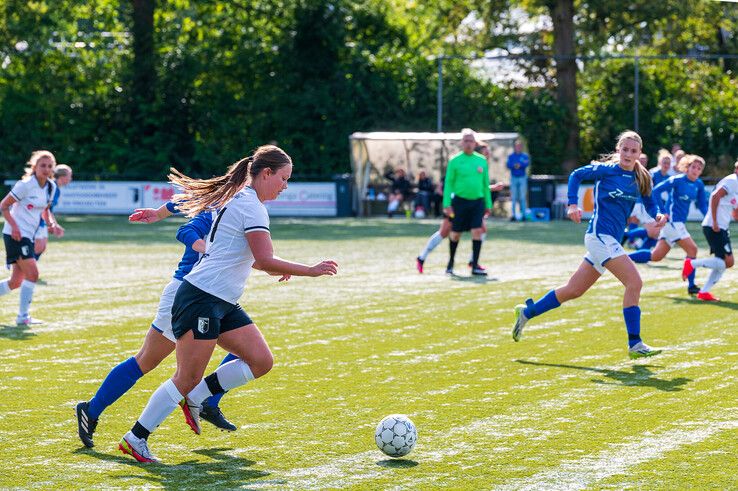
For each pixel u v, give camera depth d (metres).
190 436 13.36
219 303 12.17
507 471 11.69
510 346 20.08
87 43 83.56
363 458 12.29
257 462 12.13
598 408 14.84
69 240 47.66
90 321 23.25
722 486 11.09
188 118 81.62
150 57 81.50
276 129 81.81
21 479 11.40
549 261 37.97
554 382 16.69
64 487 11.09
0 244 45.03
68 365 18.11
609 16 83.00
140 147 81.19
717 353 19.28
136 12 81.56
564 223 63.31
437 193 69.44
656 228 19.62
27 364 18.17
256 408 14.87
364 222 63.50
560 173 82.31
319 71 82.25
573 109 82.19
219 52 83.19
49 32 81.38
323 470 11.78
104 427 13.78
